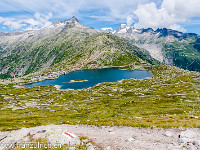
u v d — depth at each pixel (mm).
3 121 69688
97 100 129750
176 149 22078
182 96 114062
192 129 29812
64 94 168875
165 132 29422
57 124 48062
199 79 196000
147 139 27609
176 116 47125
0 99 154000
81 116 75625
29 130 38812
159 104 94062
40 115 82875
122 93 156500
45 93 187000
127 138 27562
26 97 164625
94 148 24875
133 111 79375
